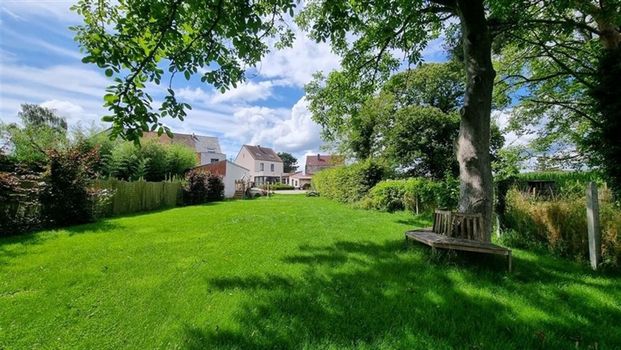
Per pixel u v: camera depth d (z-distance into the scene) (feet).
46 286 12.82
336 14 15.31
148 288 12.53
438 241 15.55
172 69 11.83
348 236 23.29
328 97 28.55
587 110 33.71
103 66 10.05
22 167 29.94
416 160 59.77
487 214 16.81
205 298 11.46
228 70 13.17
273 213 41.34
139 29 10.87
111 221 33.47
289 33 19.48
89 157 35.09
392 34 22.68
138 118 9.96
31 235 24.77
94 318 10.02
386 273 14.06
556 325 9.22
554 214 17.42
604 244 14.85
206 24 12.07
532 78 35.91
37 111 100.94
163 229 27.58
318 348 8.13
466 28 16.97
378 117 69.21
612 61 20.74
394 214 39.14
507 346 8.08
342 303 10.85
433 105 69.62
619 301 10.88
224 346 8.29
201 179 63.98
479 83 16.84
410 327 9.10
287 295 11.59
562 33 28.89
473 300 10.97
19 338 8.86
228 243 21.13
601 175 22.62
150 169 62.54
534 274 13.84
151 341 8.64
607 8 20.44
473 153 17.01
